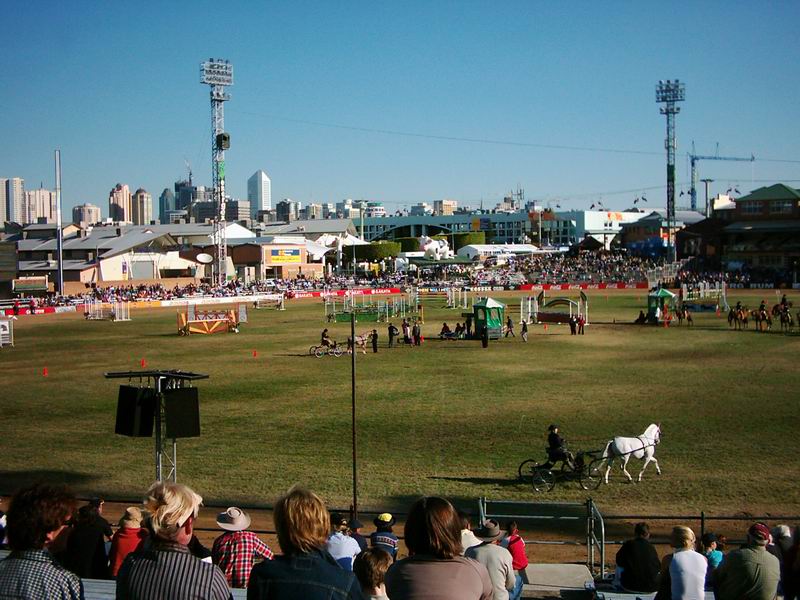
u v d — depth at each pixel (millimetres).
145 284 150000
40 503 6594
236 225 191125
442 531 6938
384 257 195625
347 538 14617
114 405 42469
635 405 40094
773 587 10438
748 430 34000
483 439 33438
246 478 27875
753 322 84500
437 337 75938
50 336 80250
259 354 64062
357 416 38531
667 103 157125
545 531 22609
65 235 176375
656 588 15070
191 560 6871
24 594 6375
